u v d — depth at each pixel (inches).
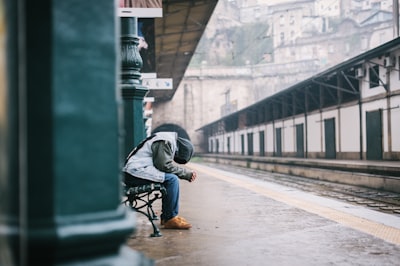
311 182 827.4
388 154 736.3
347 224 244.2
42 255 56.9
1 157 60.3
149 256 170.4
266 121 1462.8
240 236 210.1
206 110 2353.6
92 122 60.9
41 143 56.9
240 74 2362.2
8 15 58.9
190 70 2342.5
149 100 740.7
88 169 60.4
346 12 3014.3
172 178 224.8
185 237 207.2
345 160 869.2
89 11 61.2
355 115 852.0
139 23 504.7
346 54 2667.3
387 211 440.5
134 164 219.8
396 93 703.7
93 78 61.2
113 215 61.8
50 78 57.5
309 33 3228.3
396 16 836.6
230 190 452.4
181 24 860.0
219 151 2242.9
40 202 56.7
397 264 159.6
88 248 59.9
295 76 2516.0
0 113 61.0
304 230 225.9
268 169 1263.5
